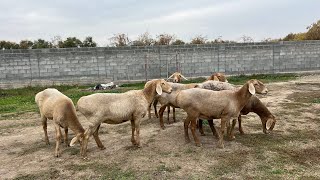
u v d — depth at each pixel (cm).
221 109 282
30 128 388
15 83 844
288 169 245
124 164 260
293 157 269
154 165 256
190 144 303
